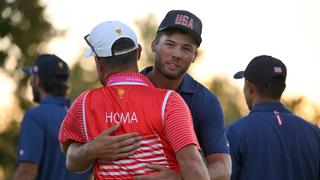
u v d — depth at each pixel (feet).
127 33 23.71
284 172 33.76
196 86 27.63
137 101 21.85
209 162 25.88
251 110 36.63
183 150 20.59
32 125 40.57
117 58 23.32
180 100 22.09
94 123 22.45
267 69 36.35
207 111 26.45
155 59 27.53
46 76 44.14
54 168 41.27
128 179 21.42
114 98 22.26
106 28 23.72
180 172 21.86
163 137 21.40
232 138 34.83
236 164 34.35
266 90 36.58
